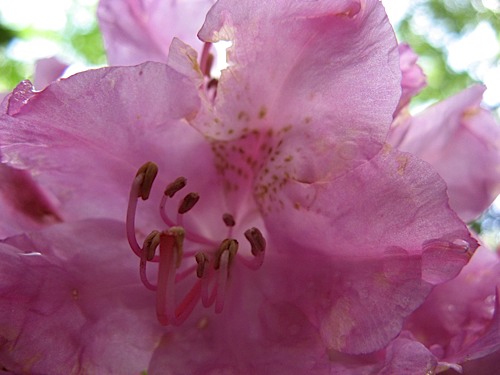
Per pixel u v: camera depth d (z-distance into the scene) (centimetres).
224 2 7
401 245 7
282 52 7
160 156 8
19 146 7
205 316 8
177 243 7
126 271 8
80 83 7
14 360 7
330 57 7
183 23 9
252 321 8
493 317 8
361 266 7
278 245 8
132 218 7
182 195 8
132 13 9
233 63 7
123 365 8
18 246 8
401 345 7
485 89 9
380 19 7
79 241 8
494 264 8
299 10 7
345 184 7
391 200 7
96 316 8
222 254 8
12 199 8
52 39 35
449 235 7
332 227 7
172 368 8
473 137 9
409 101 9
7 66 33
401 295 7
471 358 7
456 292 8
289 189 8
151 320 8
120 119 7
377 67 7
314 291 8
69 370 7
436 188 7
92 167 8
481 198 9
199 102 7
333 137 7
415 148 9
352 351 7
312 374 7
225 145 8
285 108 7
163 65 7
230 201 8
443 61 42
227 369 8
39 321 7
